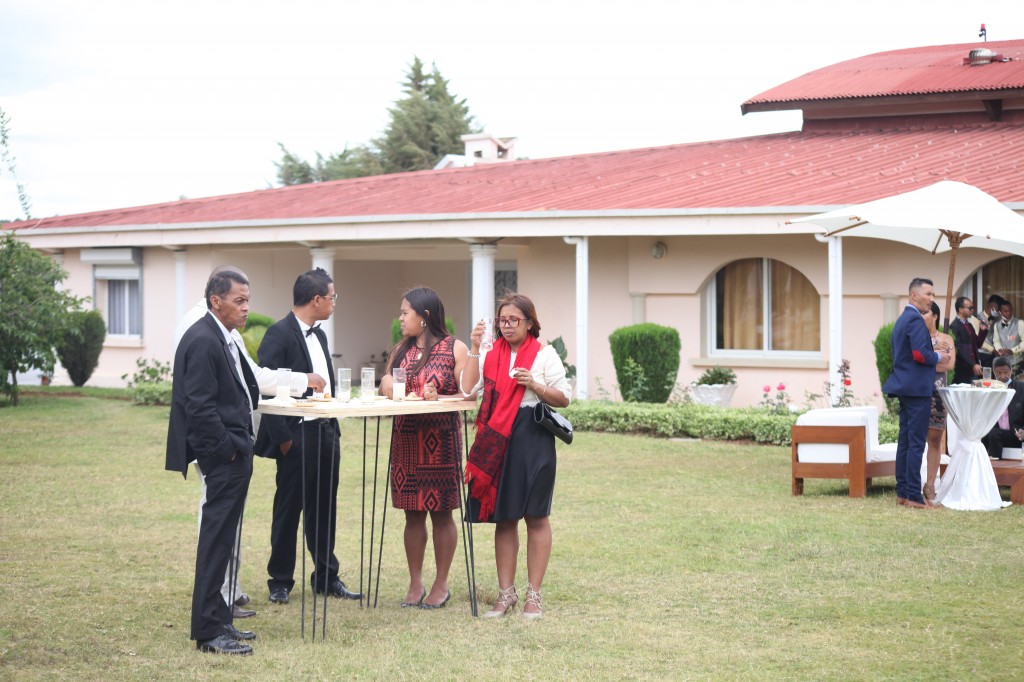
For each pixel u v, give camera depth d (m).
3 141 14.41
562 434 6.08
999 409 9.13
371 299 23.06
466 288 23.05
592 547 7.82
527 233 15.76
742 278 15.95
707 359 15.96
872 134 18.55
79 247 21.42
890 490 10.11
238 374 5.69
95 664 5.27
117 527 8.56
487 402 6.16
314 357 6.81
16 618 6.03
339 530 8.54
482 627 5.93
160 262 20.78
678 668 5.20
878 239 14.54
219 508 5.54
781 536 8.09
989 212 9.05
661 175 17.55
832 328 13.49
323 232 17.89
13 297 17.03
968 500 9.20
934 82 18.31
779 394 14.24
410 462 6.32
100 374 21.91
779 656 5.36
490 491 6.11
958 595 6.44
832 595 6.48
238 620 6.15
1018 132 16.72
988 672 5.09
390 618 6.16
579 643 5.61
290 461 6.52
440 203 17.83
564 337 17.42
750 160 17.75
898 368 9.13
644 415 13.80
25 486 10.39
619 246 16.73
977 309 14.09
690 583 6.81
